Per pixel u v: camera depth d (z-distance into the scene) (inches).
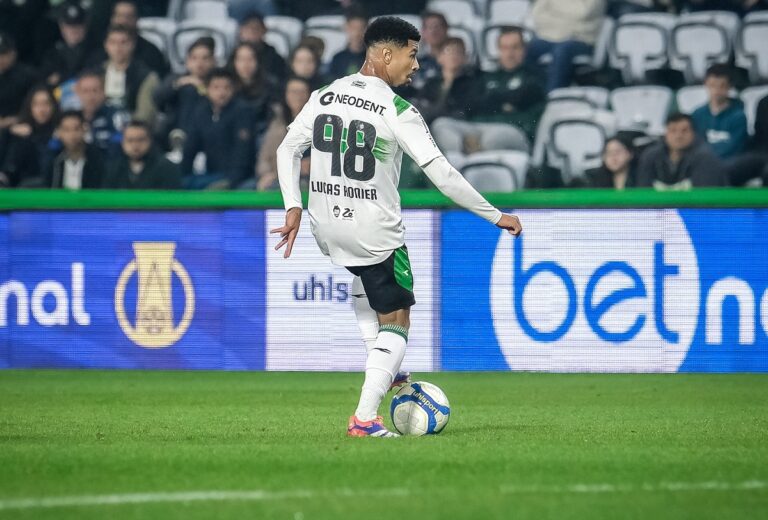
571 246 1483.8
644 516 515.5
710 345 1472.7
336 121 800.9
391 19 808.3
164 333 1546.5
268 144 1937.7
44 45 2149.4
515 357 1494.8
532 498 559.2
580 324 1486.2
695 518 512.4
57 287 1562.5
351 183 796.0
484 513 518.3
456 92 2000.5
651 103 2046.0
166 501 552.1
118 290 1552.7
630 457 716.0
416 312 1502.2
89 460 699.4
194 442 813.9
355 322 1507.1
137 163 1888.5
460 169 1977.1
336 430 919.7
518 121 1995.6
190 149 1957.4
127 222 1549.0
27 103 2006.6
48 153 1988.2
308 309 1515.7
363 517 507.5
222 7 2229.3
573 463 683.4
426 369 1504.7
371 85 802.2
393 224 803.4
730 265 1465.3
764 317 1465.3
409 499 553.6
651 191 1470.2
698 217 1467.8
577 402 1232.2
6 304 1568.7
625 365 1482.5
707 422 1003.3
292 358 1519.4
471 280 1496.1
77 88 2020.2
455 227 1496.1
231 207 1528.1
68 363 1562.5
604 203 1476.4
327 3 2217.0
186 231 1537.9
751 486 601.0
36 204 1557.6
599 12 2121.1
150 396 1314.0
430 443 779.4
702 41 2101.4
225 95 1941.4
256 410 1139.9
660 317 1477.6
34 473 646.5
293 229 833.5
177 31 2190.0
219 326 1535.4
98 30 2130.9
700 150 1866.4
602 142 1991.9
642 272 1477.6
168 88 2009.1
